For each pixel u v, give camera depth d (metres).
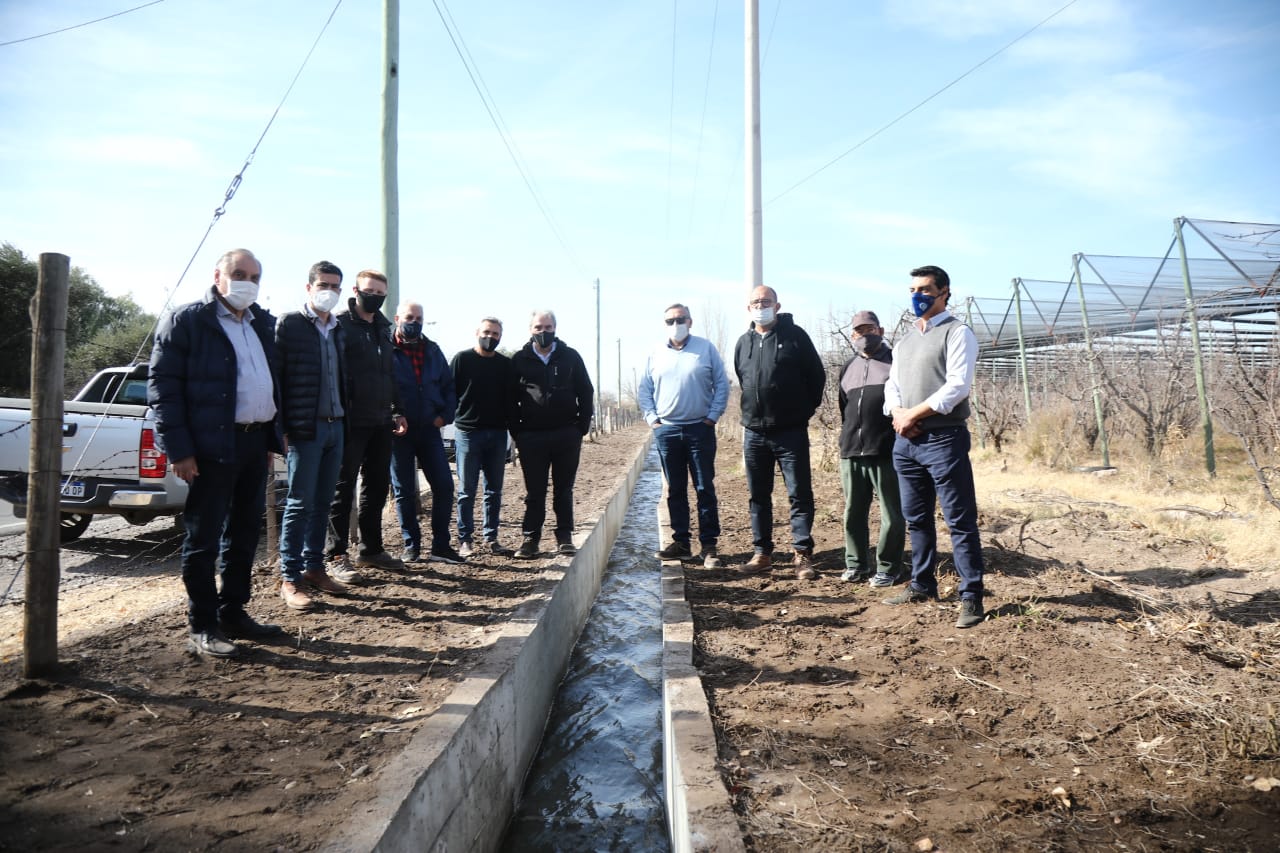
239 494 4.11
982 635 4.20
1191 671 3.62
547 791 4.04
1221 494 8.93
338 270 4.71
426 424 6.05
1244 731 2.95
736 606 5.14
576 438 6.47
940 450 4.41
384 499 5.76
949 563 5.78
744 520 8.64
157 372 3.63
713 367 6.32
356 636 4.36
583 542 7.01
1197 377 10.75
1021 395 17.75
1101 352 12.88
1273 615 4.45
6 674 3.57
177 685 3.56
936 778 2.80
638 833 3.58
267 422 4.09
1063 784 2.71
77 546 7.13
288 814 2.50
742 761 2.97
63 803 2.51
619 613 6.90
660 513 9.57
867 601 5.07
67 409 6.44
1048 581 5.22
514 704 3.93
